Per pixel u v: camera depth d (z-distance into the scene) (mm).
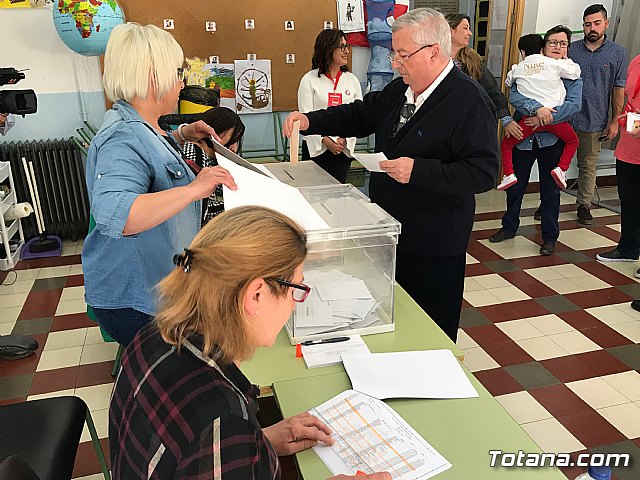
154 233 1687
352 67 5078
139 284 1714
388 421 1333
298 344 1641
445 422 1337
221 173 1502
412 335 1721
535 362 2939
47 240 4340
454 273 2350
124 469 905
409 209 2244
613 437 2393
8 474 1078
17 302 3568
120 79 1596
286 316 947
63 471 1566
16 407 1725
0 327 3283
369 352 1614
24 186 4285
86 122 4305
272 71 4844
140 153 1576
